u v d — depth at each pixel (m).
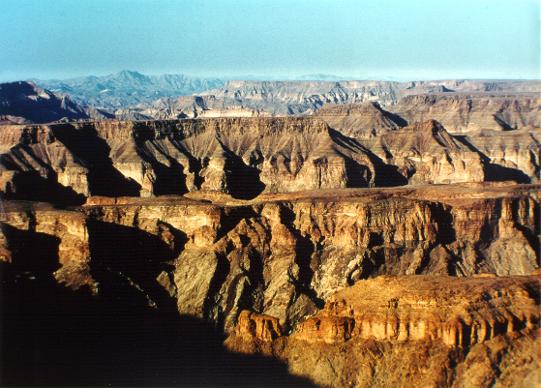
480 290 194.75
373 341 193.12
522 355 182.25
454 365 182.50
